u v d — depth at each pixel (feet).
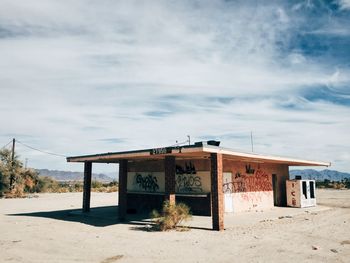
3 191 111.96
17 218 52.42
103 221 49.29
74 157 59.93
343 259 24.90
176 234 37.17
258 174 67.62
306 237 34.04
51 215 56.95
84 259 25.82
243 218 50.49
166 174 45.93
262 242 31.55
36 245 31.22
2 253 27.99
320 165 79.15
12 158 122.93
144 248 29.66
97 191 157.48
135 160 66.03
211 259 25.39
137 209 65.92
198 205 55.42
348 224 43.73
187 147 39.58
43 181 141.08
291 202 71.61
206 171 56.44
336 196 108.17
